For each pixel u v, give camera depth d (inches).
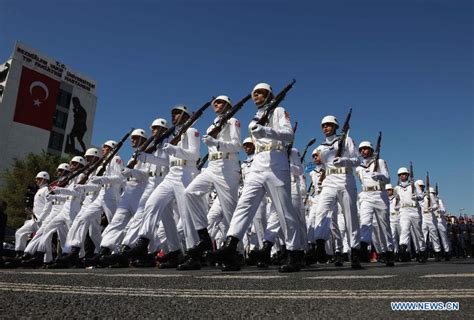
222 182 265.3
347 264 362.9
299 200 341.4
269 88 245.8
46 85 2020.2
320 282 139.4
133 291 117.0
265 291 115.7
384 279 147.6
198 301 97.7
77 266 340.5
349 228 295.1
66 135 2124.8
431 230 583.5
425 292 109.2
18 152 1889.8
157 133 324.8
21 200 1414.9
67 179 403.9
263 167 229.3
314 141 445.7
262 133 216.2
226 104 270.8
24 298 101.4
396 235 599.5
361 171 379.9
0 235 421.7
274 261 349.7
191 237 270.1
